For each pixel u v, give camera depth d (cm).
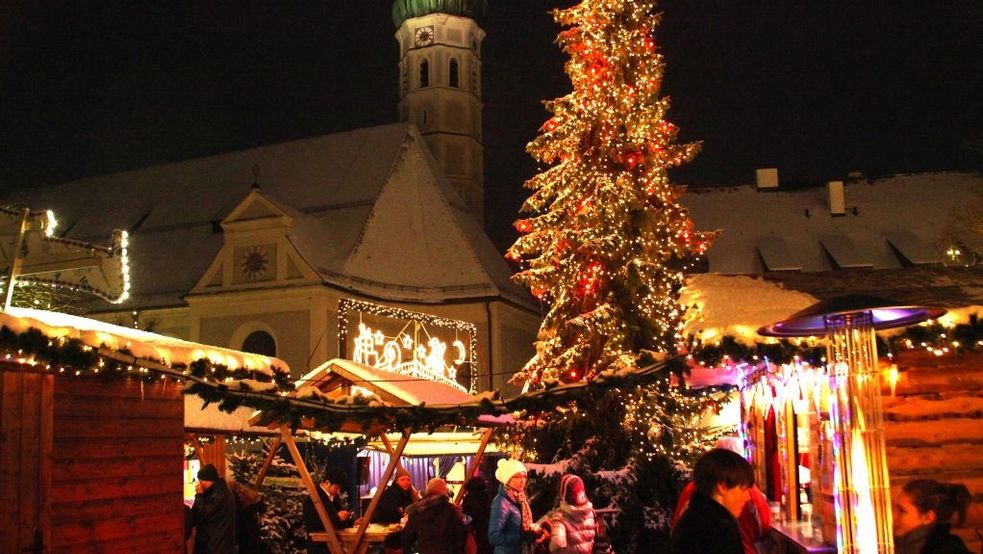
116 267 1050
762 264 3425
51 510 830
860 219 3638
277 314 3625
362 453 2264
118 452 927
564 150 1861
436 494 995
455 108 6197
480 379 3991
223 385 966
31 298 1855
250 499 1218
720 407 1728
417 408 994
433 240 4234
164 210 4631
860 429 683
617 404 1652
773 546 1157
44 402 830
